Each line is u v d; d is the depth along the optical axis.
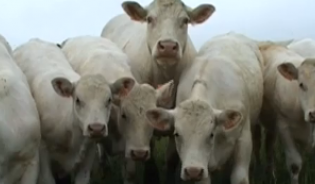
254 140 11.75
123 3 10.66
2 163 8.49
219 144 8.95
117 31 12.95
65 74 9.91
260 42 12.23
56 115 9.44
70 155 9.57
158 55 9.88
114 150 10.42
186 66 10.25
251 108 9.93
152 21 10.33
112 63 10.49
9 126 8.50
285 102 10.48
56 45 11.45
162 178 11.11
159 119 8.58
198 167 8.06
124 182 10.63
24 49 10.93
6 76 8.93
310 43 12.55
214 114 8.52
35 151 8.96
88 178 9.62
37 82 9.88
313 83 9.94
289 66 10.21
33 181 8.94
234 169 9.21
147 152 9.65
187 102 8.55
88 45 11.27
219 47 10.18
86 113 8.91
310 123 10.40
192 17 10.52
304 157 11.13
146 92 9.82
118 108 9.89
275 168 11.66
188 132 8.30
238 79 9.47
